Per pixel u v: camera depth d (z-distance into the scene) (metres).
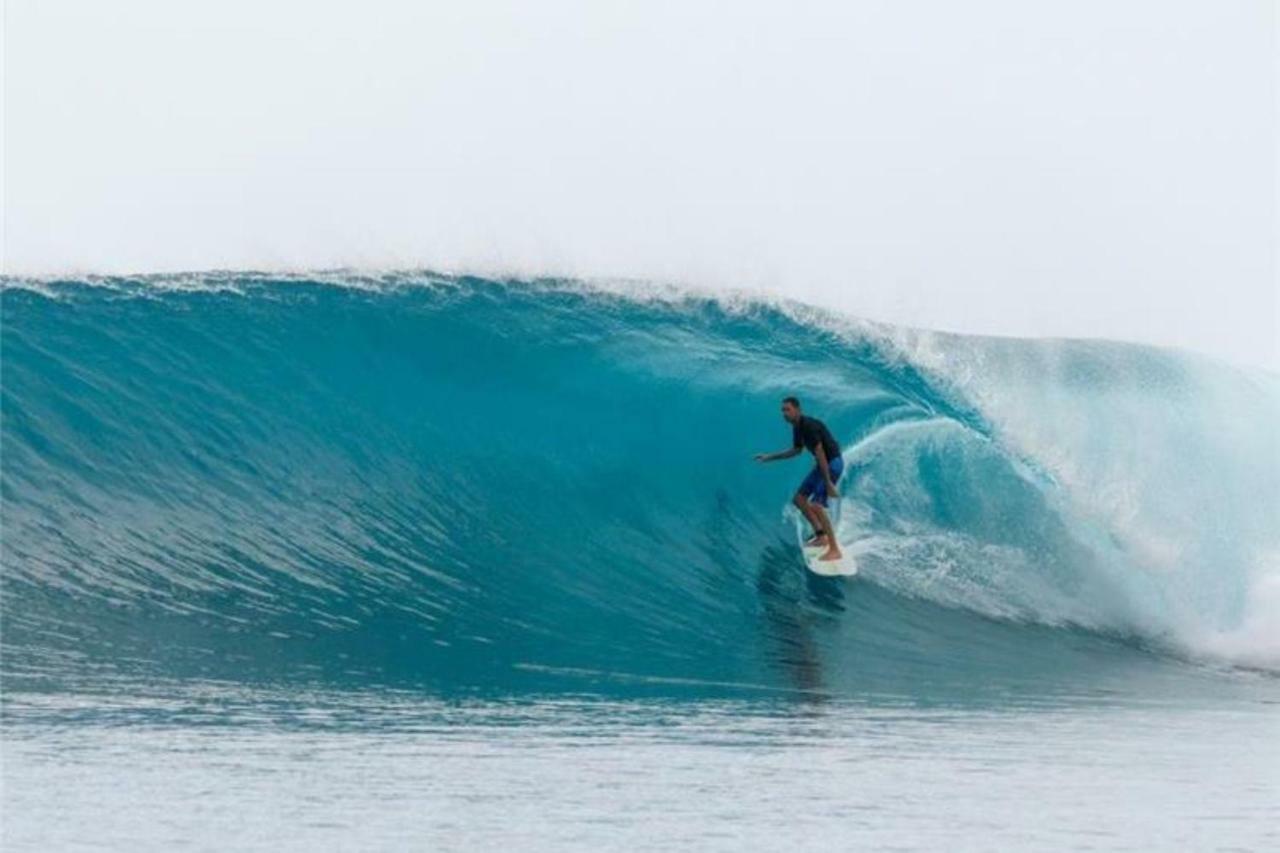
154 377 65.50
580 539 65.88
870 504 66.75
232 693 44.72
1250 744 43.22
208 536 60.62
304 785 34.62
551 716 43.75
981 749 41.19
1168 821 33.50
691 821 32.66
